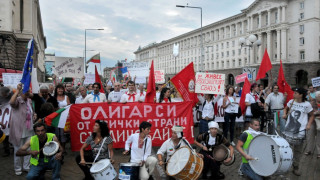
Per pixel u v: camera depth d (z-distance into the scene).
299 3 49.78
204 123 8.02
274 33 53.88
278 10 51.84
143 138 5.18
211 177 5.68
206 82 8.11
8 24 23.42
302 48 49.34
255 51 57.75
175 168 4.82
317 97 6.69
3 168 6.36
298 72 51.47
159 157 5.39
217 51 70.94
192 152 4.98
